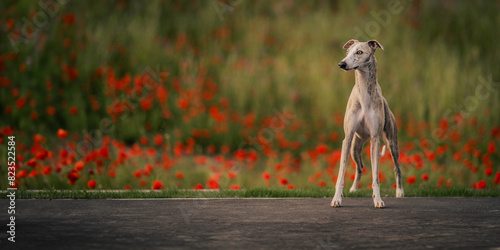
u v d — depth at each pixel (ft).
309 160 44.50
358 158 30.71
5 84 47.19
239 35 66.59
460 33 71.77
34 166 30.45
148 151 38.96
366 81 25.77
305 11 73.61
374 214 23.79
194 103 50.67
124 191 29.58
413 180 33.27
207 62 58.85
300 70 59.82
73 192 28.48
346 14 72.95
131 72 55.31
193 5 70.38
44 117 49.42
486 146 47.60
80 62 54.60
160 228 20.17
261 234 19.24
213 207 25.39
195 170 41.60
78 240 17.94
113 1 66.69
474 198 29.81
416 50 66.64
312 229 20.22
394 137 29.32
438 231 20.11
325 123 53.47
